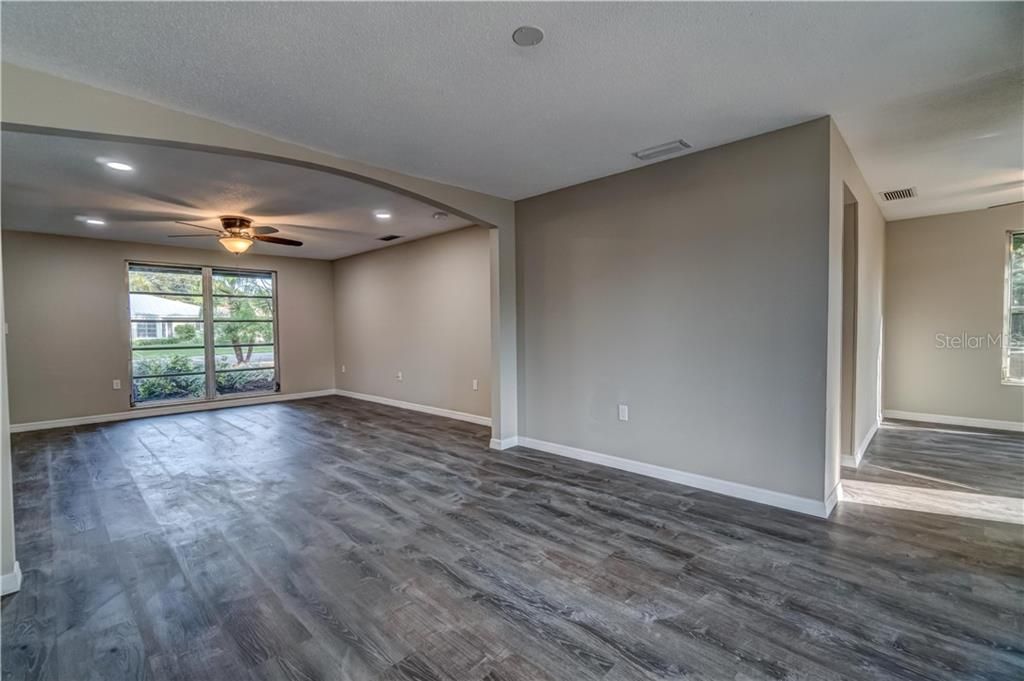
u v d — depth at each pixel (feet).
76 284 20.22
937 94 8.45
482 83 7.86
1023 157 11.73
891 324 19.25
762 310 10.28
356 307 26.53
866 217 13.98
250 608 6.84
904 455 13.97
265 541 8.95
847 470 12.64
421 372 22.45
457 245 20.27
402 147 10.62
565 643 6.04
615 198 12.75
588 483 11.94
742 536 8.89
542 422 15.07
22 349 18.99
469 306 19.93
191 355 23.56
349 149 10.69
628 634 6.20
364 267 25.72
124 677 5.52
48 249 19.57
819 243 9.48
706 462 11.30
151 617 6.64
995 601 6.81
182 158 10.97
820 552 8.27
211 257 23.90
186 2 5.74
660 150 10.98
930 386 18.54
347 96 8.24
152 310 22.44
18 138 9.71
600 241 13.15
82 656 5.86
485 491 11.48
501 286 15.11
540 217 14.67
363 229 19.44
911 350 18.89
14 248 18.84
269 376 26.18
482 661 5.73
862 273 13.29
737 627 6.31
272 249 24.26
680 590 7.18
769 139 10.03
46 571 7.90
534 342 15.11
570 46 6.84
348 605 6.89
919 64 7.44
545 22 6.27
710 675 5.47
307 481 12.38
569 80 7.81
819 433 9.65
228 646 6.03
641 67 7.45
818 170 9.43
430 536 9.09
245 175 12.22
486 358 19.34
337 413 22.26
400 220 17.71
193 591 7.29
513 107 8.75
